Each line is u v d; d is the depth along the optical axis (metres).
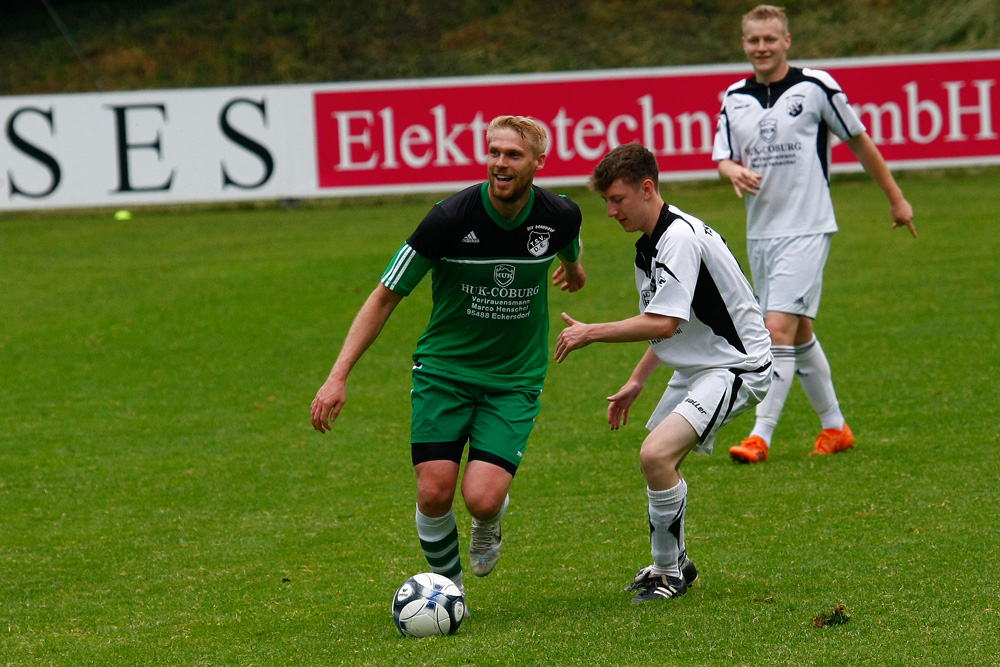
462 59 82.50
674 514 15.41
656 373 32.75
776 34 23.95
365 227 59.44
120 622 16.33
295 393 32.12
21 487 24.16
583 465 24.08
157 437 28.05
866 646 13.00
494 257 15.49
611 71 59.97
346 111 60.72
